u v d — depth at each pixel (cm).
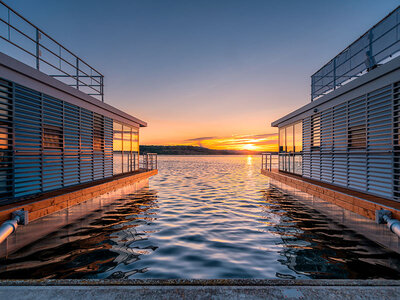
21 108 591
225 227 670
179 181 1878
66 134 784
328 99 863
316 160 986
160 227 668
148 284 206
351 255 483
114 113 1145
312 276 397
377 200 554
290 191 1177
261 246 530
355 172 707
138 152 1585
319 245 536
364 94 679
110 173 1127
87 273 404
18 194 579
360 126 706
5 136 554
